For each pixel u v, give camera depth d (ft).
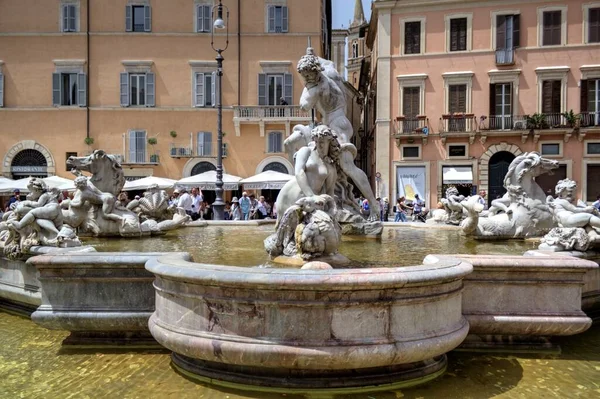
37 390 12.52
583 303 16.69
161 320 13.24
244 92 115.75
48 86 115.55
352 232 24.27
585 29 109.81
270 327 11.58
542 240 17.63
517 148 111.86
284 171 114.62
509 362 14.38
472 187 113.91
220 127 69.82
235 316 11.80
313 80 24.26
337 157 21.62
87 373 13.53
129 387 12.58
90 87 115.65
